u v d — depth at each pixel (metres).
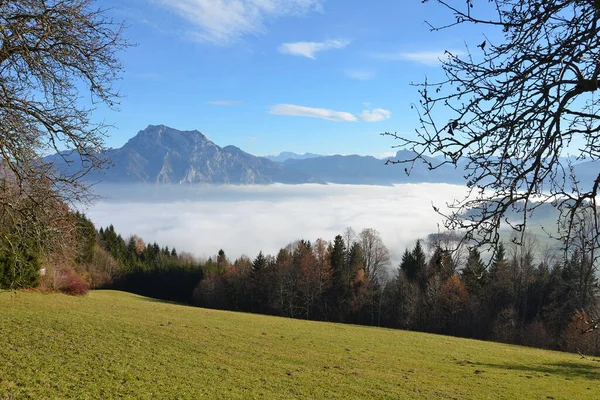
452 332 50.62
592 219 3.31
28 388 13.16
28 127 7.57
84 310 30.62
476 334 47.91
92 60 8.14
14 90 7.73
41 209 8.08
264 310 65.62
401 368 23.14
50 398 12.62
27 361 16.14
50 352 18.03
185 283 81.56
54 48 7.77
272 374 19.31
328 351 26.25
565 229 3.43
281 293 61.97
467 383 20.69
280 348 25.55
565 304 36.22
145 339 23.30
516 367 25.56
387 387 18.77
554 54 3.32
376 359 25.05
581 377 23.80
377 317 58.53
